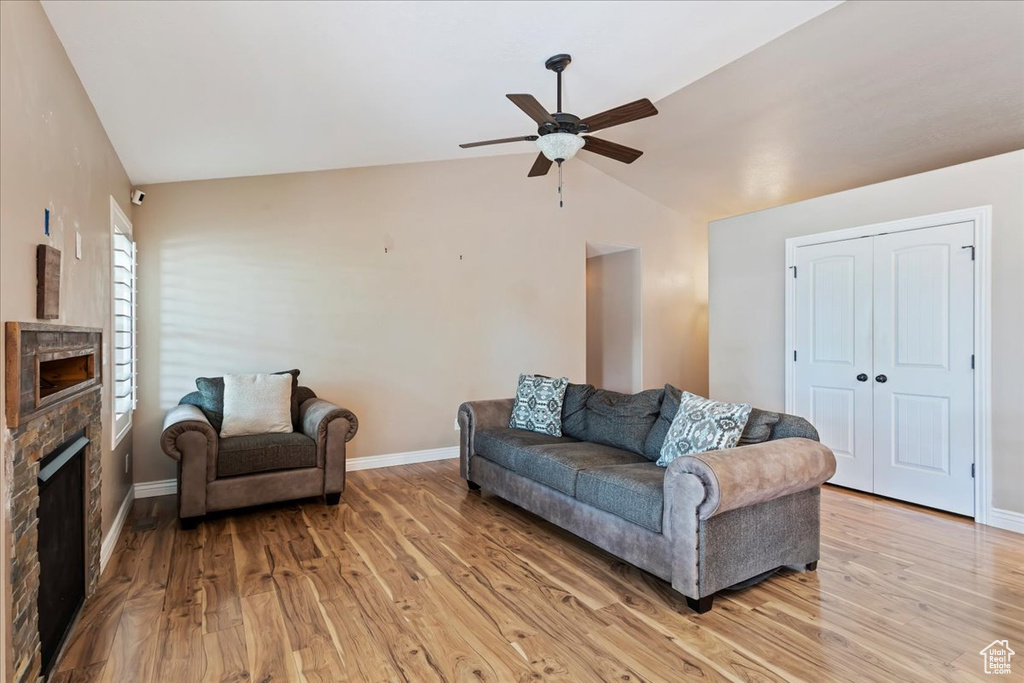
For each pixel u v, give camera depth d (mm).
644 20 2766
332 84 2887
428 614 2334
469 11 2410
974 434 3488
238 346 4371
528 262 5750
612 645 2100
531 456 3408
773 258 4738
